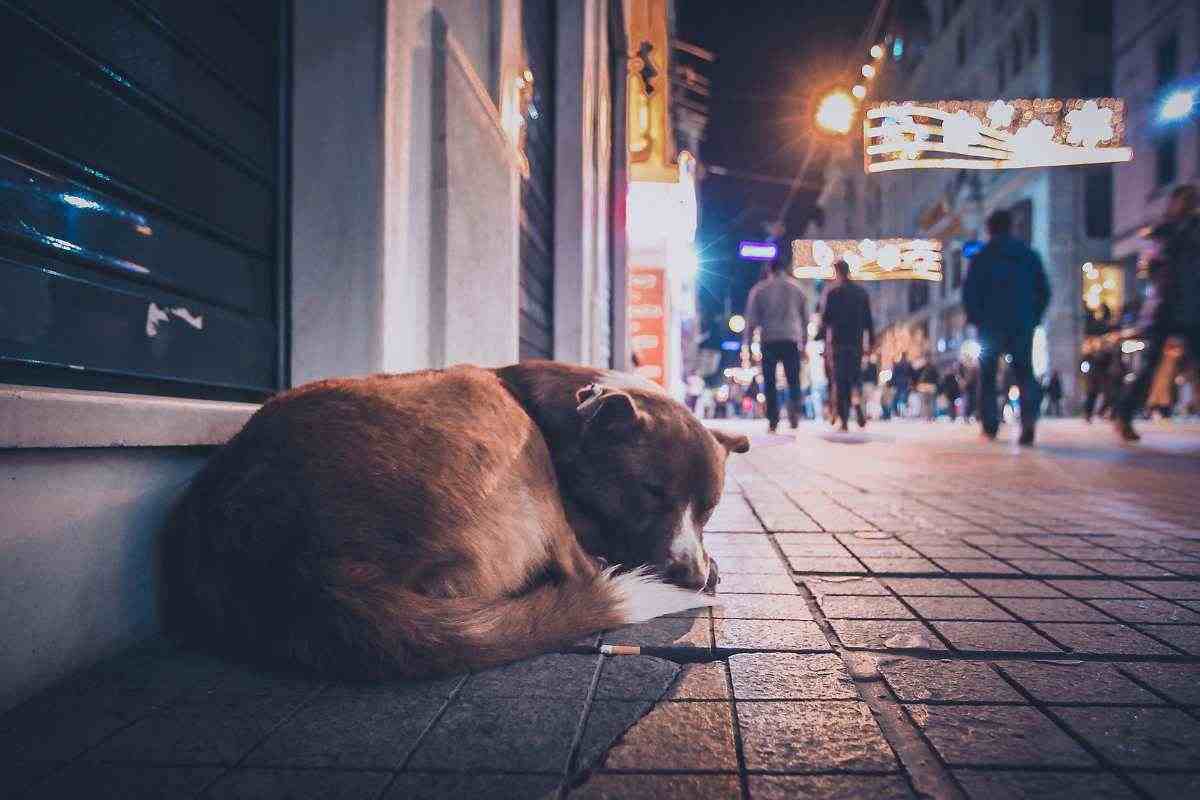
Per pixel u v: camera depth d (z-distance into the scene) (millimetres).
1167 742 1407
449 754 1363
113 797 1225
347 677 1602
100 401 1682
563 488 2352
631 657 1874
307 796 1224
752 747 1382
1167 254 8430
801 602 2398
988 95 38781
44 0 1653
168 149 2123
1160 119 27609
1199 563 2959
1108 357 19031
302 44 2838
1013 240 9336
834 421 15141
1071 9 31578
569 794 1225
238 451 1789
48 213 1684
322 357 2846
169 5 2115
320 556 1615
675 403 2559
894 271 32500
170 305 2145
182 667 1785
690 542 2340
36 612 1607
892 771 1296
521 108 6316
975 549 3230
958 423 23609
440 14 3422
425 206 3361
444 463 1810
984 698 1620
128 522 1880
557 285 8508
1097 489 5289
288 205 2846
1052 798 1201
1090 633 2078
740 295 50500
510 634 1691
